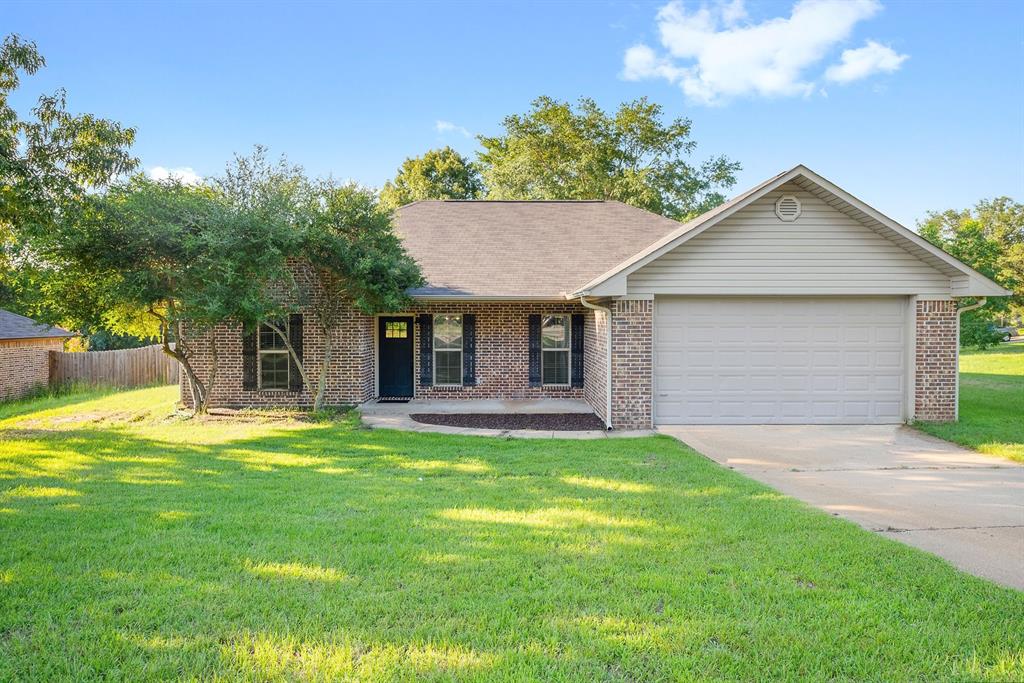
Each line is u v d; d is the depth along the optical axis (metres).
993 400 15.43
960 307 11.80
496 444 10.05
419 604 3.89
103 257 11.76
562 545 5.02
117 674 3.07
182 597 3.95
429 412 13.39
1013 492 7.19
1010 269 36.88
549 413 13.30
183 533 5.26
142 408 15.47
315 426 11.96
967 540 5.39
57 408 17.00
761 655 3.31
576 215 18.19
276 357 14.59
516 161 35.03
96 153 12.05
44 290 12.67
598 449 9.60
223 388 14.55
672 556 4.79
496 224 17.56
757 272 11.79
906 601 4.01
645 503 6.38
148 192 11.55
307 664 3.17
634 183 32.47
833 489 7.32
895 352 12.12
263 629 3.53
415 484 7.27
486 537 5.20
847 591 4.16
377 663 3.19
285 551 4.82
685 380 12.05
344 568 4.48
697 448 9.95
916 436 10.96
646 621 3.70
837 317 12.07
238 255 11.38
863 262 11.78
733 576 4.39
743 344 12.07
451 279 14.60
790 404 12.08
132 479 7.56
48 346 24.92
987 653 3.37
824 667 3.21
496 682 3.03
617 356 11.73
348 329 14.39
